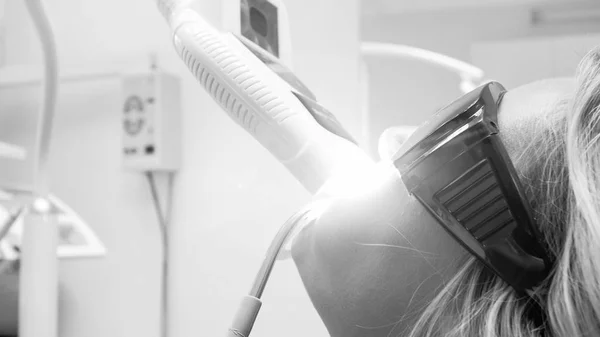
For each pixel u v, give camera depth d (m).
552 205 0.27
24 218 0.65
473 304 0.27
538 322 0.27
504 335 0.26
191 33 0.49
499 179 0.27
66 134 0.87
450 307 0.28
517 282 0.27
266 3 0.57
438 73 0.86
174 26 0.51
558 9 0.92
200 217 0.79
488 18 0.92
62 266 0.84
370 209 0.31
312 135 0.43
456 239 0.28
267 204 0.76
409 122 0.85
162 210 0.80
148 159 0.77
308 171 0.43
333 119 0.48
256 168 0.77
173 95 0.79
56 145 0.87
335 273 0.32
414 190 0.29
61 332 0.83
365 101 0.83
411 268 0.29
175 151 0.79
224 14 0.52
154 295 0.80
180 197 0.80
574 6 0.93
